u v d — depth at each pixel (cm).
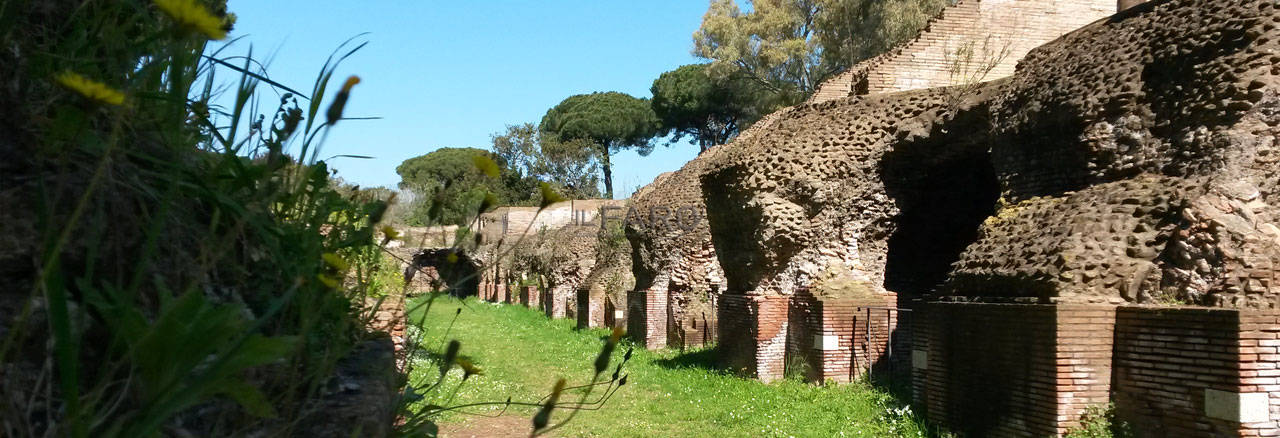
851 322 1451
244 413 207
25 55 193
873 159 1534
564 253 3938
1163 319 780
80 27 205
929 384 1062
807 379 1474
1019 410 883
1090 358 835
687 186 2584
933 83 1817
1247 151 873
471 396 1397
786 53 4009
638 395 1499
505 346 2462
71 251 181
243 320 160
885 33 3562
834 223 1562
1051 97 1118
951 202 1619
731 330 1722
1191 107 937
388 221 279
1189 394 747
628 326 2670
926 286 1728
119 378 175
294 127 211
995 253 1011
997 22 1855
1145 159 973
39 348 170
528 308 4444
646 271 2619
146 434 134
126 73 207
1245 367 697
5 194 179
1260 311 706
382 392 260
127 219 198
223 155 235
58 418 162
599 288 3153
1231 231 824
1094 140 1028
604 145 7256
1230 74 905
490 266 236
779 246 1577
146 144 212
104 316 151
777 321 1577
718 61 4153
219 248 218
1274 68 885
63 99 197
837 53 3838
